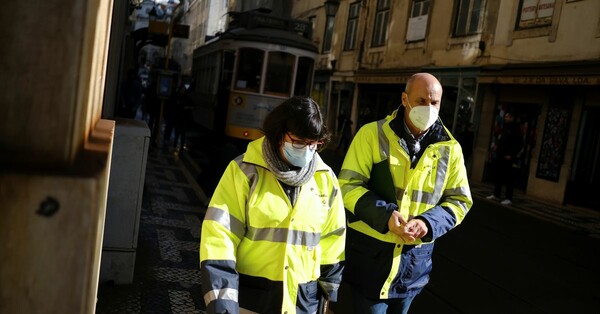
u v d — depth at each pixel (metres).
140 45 15.47
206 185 7.56
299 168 1.98
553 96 13.72
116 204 4.20
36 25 0.62
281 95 13.54
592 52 12.60
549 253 7.54
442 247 7.12
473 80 16.33
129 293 4.15
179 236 5.96
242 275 1.96
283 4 30.66
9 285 0.61
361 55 23.50
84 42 0.63
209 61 16.66
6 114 0.62
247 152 2.01
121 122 4.43
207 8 41.97
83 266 0.62
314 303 2.06
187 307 4.07
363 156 2.72
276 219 1.94
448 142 2.73
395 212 2.52
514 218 10.34
